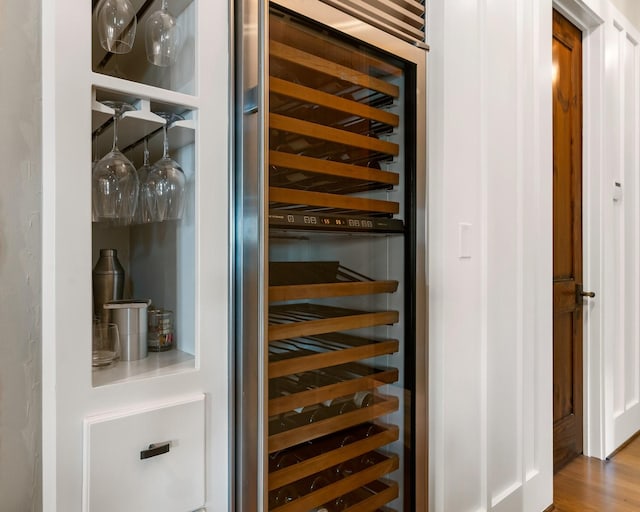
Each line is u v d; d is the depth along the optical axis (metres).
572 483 2.03
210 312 0.85
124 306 0.87
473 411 1.43
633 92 2.60
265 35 0.88
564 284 2.20
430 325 1.30
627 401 2.54
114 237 1.14
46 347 0.70
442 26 1.31
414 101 1.26
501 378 1.54
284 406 0.98
